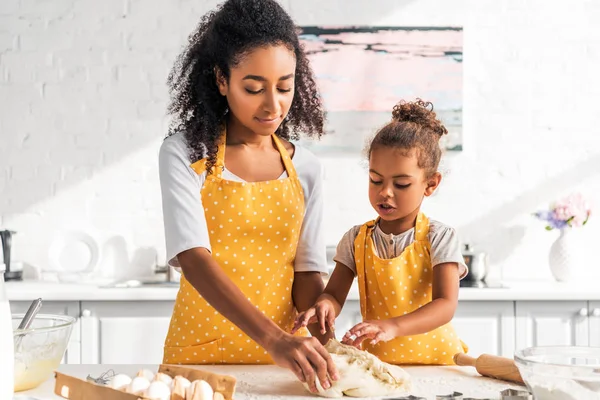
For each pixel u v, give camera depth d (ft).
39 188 11.40
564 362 3.63
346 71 11.30
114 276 11.37
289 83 4.60
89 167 11.43
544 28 11.44
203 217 4.70
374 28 11.30
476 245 11.43
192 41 5.17
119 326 9.75
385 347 4.84
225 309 4.25
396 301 4.91
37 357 3.85
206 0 11.42
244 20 4.52
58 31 11.37
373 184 4.95
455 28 11.34
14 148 11.37
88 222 11.41
